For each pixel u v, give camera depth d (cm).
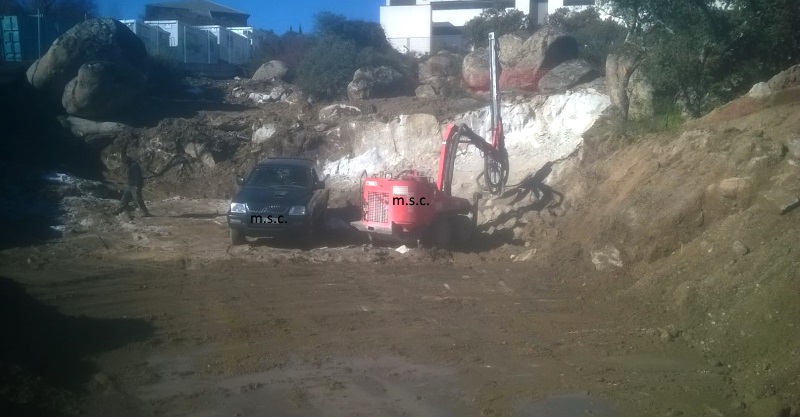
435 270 1366
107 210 1959
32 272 1267
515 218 1773
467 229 1677
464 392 740
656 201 1298
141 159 2459
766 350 798
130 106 2652
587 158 1833
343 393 734
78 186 2148
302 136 2531
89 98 2467
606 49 2820
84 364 798
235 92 3184
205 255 1450
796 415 649
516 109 2309
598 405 704
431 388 751
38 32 3500
